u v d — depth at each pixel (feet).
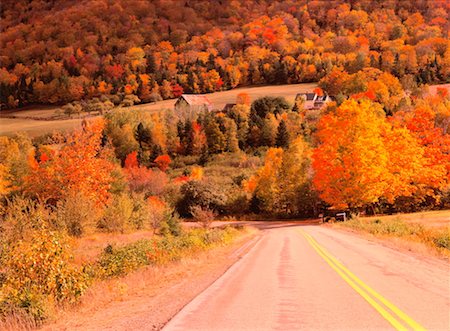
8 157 232.73
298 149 253.03
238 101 601.62
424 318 24.17
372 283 36.01
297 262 53.26
